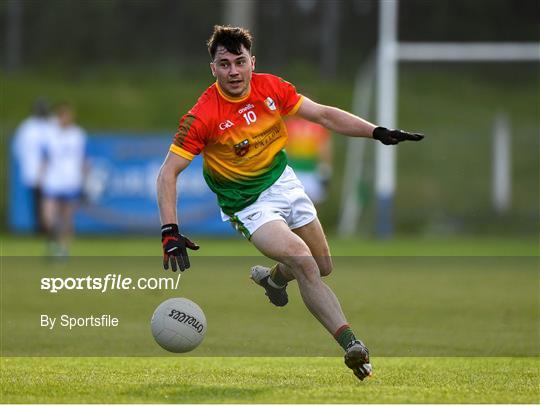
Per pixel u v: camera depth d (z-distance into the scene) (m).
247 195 25.61
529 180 98.56
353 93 113.81
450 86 116.75
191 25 125.81
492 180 98.12
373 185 88.44
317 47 121.81
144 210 80.25
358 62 120.31
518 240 83.06
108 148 79.75
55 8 125.94
